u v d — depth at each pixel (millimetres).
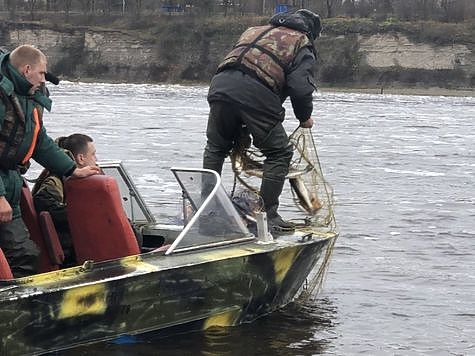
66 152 14047
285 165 16203
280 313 15992
